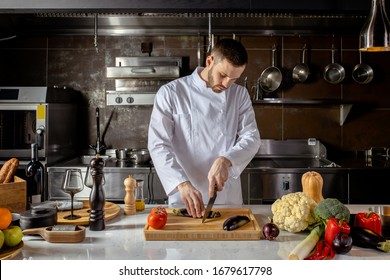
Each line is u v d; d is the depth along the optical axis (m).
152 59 4.00
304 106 4.10
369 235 1.38
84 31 3.88
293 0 2.59
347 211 1.44
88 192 3.39
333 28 3.88
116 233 1.56
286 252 1.35
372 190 3.36
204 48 4.06
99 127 4.10
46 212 1.59
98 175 1.59
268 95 4.10
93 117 4.11
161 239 1.48
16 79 4.07
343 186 3.36
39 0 2.61
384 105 4.09
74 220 1.64
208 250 1.37
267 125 4.11
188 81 2.26
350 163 3.63
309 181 1.80
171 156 1.99
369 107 4.10
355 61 4.07
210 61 2.05
